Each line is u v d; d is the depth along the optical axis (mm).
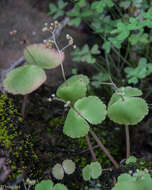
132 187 344
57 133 464
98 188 393
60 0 550
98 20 525
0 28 588
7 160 373
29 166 384
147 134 510
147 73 484
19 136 394
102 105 382
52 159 433
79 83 396
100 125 493
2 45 570
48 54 417
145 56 570
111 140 486
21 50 565
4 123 397
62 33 573
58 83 526
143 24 449
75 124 378
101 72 529
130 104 382
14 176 367
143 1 518
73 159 442
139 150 505
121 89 392
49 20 601
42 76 402
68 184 408
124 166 410
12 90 397
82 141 464
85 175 376
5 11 609
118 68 543
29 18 602
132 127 489
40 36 576
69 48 564
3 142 383
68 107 471
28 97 483
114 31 454
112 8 555
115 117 383
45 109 482
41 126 466
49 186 356
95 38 593
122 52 581
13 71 406
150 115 470
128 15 546
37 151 433
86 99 385
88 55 528
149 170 413
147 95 504
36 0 627
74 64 568
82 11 526
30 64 409
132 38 476
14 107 418
